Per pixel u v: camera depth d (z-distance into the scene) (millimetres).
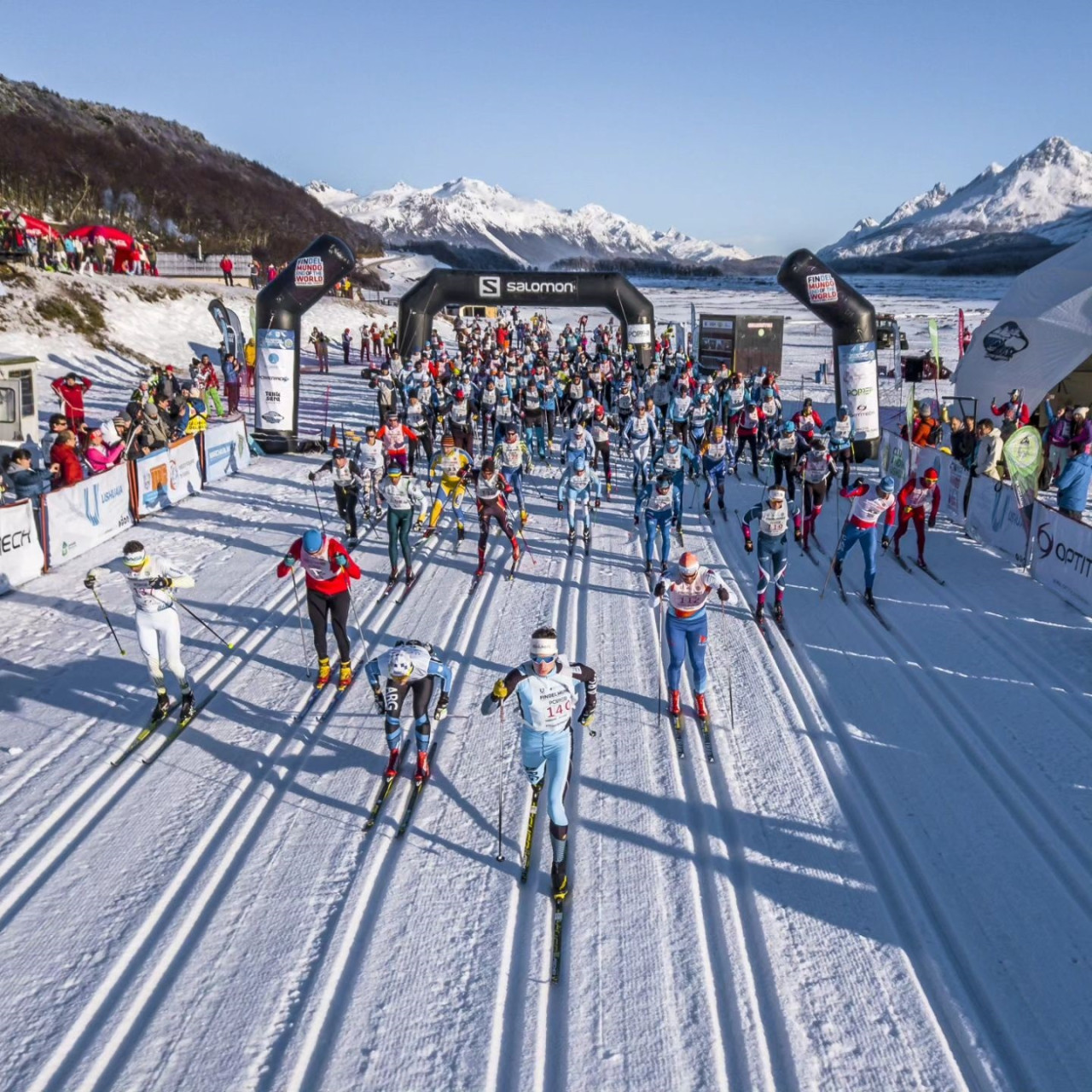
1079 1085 4383
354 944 5391
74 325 30703
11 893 5805
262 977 5113
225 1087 4410
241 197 96000
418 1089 4391
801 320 62969
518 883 5938
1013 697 8469
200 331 35469
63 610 10656
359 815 6688
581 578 12219
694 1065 4535
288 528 14562
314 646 9773
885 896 5797
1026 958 5207
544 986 5066
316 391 31609
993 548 13273
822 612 10867
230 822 6598
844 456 16500
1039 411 18922
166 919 5598
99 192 77250
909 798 6828
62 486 12641
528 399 20469
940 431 17312
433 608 10953
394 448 15312
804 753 7504
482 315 60656
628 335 30547
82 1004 4922
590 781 7133
